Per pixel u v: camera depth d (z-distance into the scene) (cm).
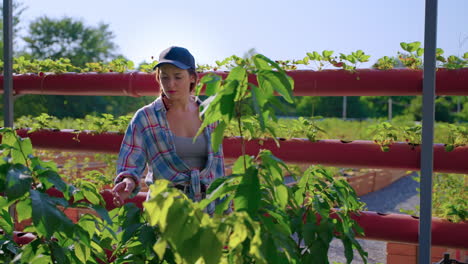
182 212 114
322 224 152
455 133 277
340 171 1032
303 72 298
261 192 141
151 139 215
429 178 242
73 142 354
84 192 175
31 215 153
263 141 307
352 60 288
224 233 112
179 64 204
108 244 191
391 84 280
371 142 292
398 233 279
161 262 165
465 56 267
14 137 166
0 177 145
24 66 371
